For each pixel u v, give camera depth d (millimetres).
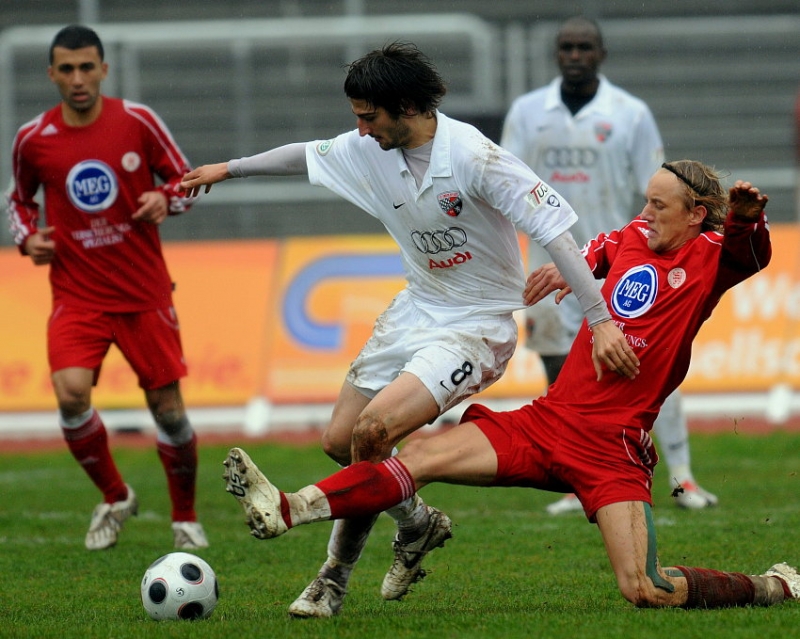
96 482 26906
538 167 31828
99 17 74375
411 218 18188
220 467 40500
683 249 17844
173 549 26312
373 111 17297
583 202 31531
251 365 48844
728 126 71375
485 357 18344
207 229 65562
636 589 17047
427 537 18844
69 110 26484
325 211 65188
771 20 71688
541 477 17719
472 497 33875
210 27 68188
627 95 31672
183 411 26969
